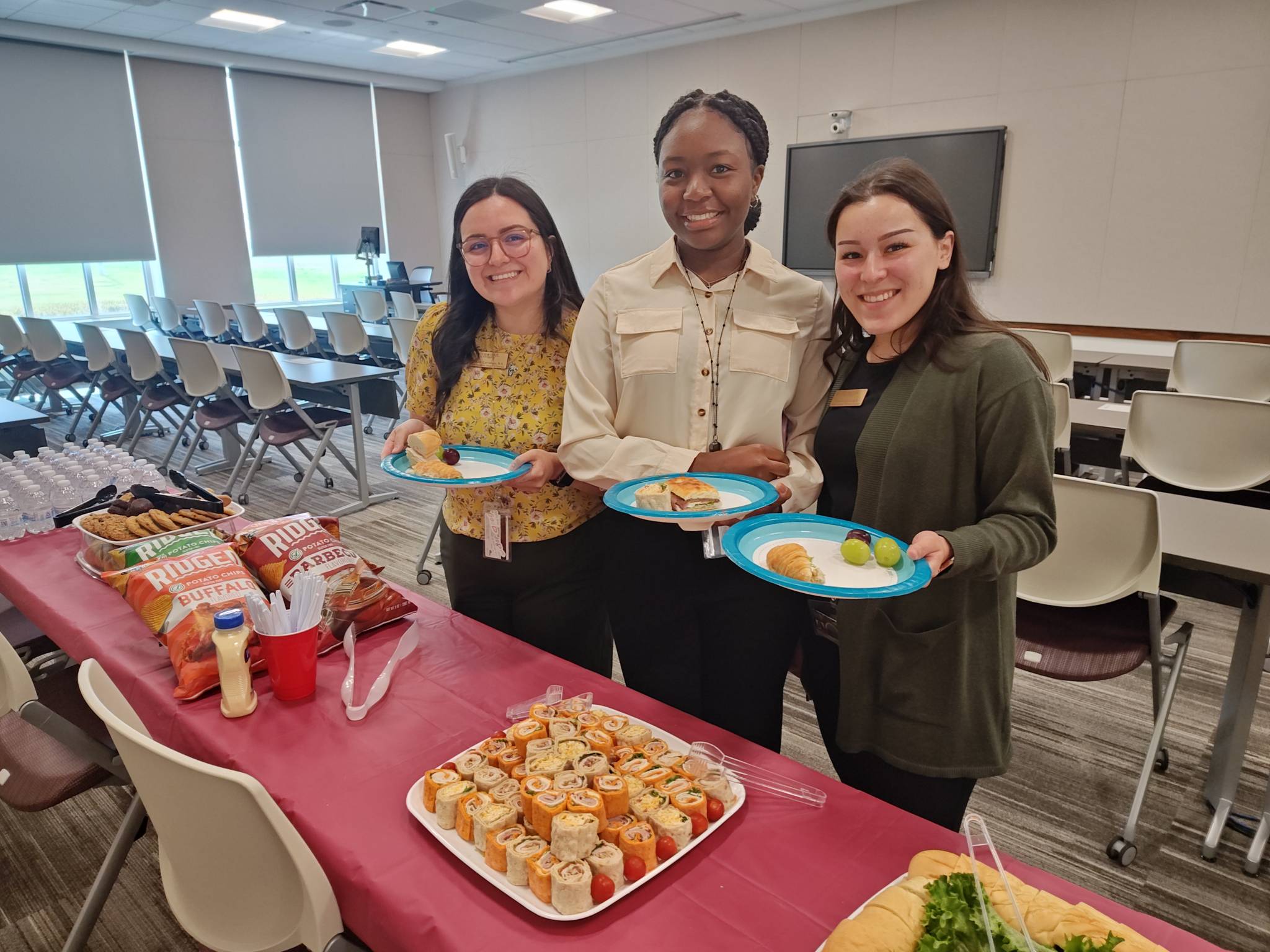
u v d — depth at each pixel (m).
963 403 1.20
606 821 0.97
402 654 1.49
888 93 7.07
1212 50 5.59
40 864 1.99
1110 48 5.96
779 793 1.09
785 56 7.61
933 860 0.89
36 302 8.08
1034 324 6.72
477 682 1.41
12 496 2.27
